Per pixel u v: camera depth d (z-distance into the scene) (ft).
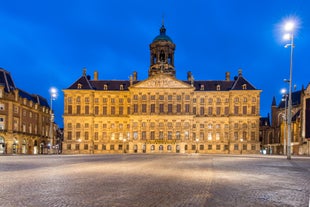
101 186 47.34
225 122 320.91
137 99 315.58
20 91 280.31
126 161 119.24
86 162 110.32
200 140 321.32
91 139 321.32
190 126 309.63
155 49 345.51
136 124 313.12
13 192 41.78
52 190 43.47
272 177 60.75
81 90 323.78
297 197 39.34
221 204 34.99
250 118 315.58
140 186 47.55
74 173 67.10
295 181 54.70
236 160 130.41
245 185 49.37
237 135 316.60
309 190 44.75
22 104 264.93
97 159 137.08
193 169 79.46
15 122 254.27
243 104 318.45
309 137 238.48
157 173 68.13
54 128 372.99
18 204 34.37
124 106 328.70
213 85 332.80
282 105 350.02
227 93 323.57
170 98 314.96
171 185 48.83
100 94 329.11
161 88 314.76
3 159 132.87
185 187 46.85
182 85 314.96
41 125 310.65
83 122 323.16
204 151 319.27
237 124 317.42
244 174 66.54
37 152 296.30
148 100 314.96
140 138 310.65
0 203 34.86
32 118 289.33
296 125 275.80
